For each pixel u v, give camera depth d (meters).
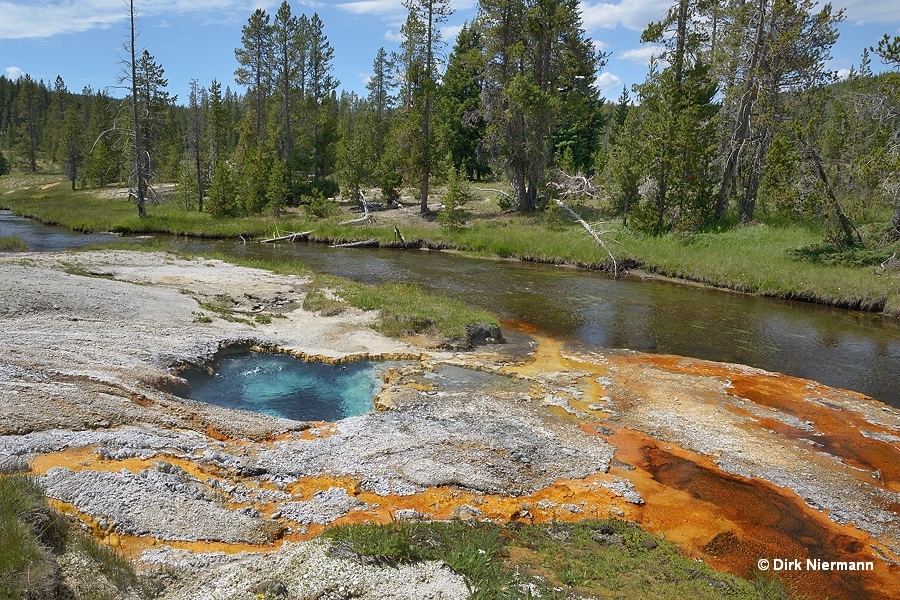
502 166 40.72
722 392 12.77
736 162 32.38
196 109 64.50
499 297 21.22
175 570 5.71
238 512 6.96
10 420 7.86
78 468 6.98
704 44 33.41
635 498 8.40
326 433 9.62
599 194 37.88
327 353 13.92
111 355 11.53
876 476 9.47
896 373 14.45
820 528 8.06
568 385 12.85
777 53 29.59
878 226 26.19
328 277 21.47
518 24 37.56
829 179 26.19
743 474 9.34
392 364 13.62
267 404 11.05
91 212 41.75
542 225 35.31
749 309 20.59
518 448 9.40
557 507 8.00
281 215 40.69
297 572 5.55
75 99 95.50
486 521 7.38
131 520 6.29
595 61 45.12
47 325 12.74
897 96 23.70
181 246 30.58
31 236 31.83
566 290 22.78
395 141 41.25
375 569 5.65
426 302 18.20
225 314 16.12
